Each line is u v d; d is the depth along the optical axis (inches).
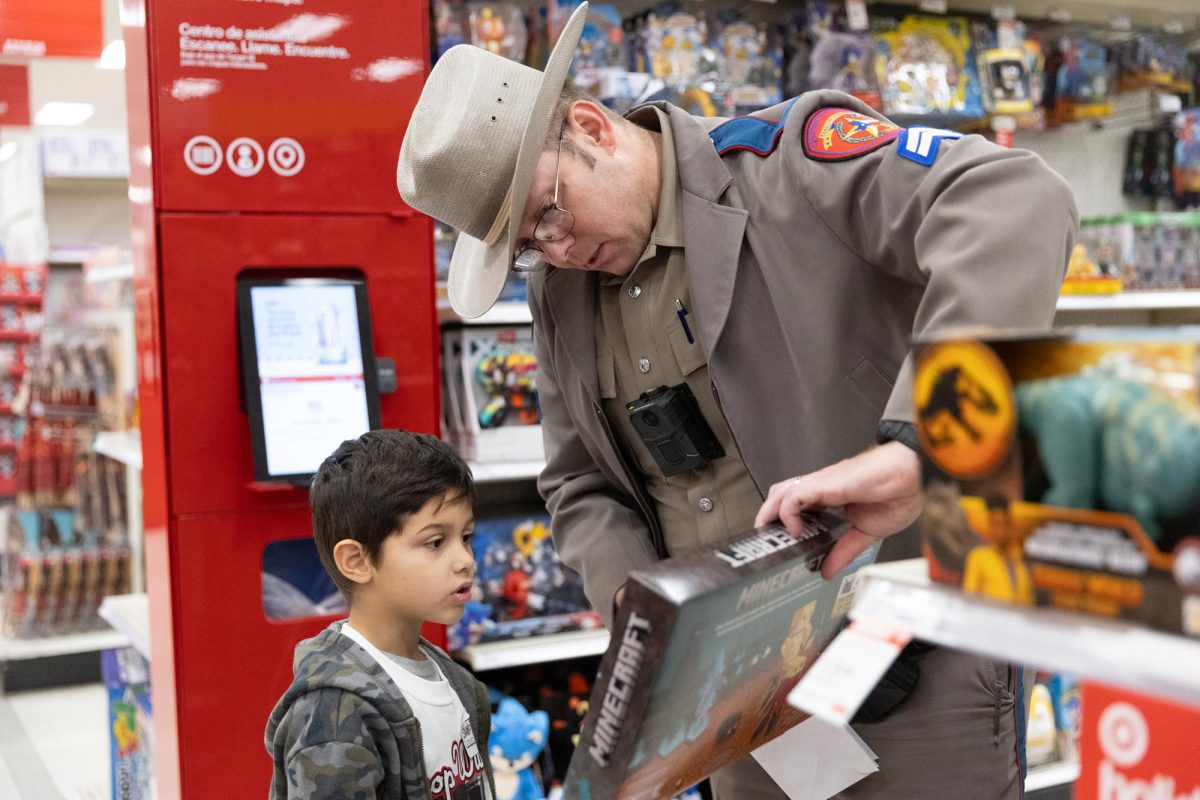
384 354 100.6
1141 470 24.1
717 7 144.9
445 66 64.2
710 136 66.9
